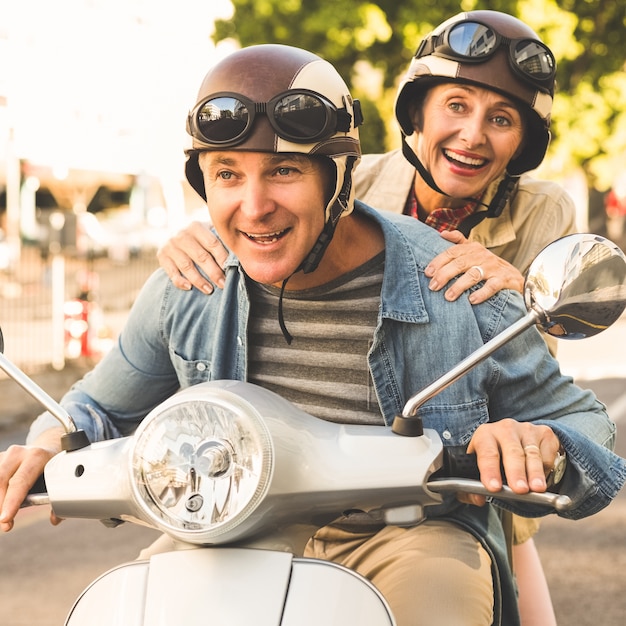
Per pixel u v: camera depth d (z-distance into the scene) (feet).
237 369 8.01
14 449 7.20
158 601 5.98
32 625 15.84
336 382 7.81
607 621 15.56
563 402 7.68
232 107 6.75
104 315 51.01
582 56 57.67
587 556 18.61
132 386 8.64
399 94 10.75
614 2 55.42
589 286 6.18
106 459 6.68
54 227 43.24
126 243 61.26
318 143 6.87
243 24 54.65
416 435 6.39
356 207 7.78
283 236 7.07
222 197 7.01
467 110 10.37
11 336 44.73
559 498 5.99
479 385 7.52
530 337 7.74
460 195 10.52
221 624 5.81
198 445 5.91
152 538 21.02
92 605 6.22
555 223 11.05
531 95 10.32
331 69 7.13
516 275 7.82
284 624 5.85
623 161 73.31
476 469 6.45
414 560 7.18
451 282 7.76
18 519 22.53
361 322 7.75
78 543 20.61
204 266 8.18
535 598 10.83
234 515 5.89
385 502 6.30
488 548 7.52
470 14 10.43
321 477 6.19
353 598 5.99
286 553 6.13
